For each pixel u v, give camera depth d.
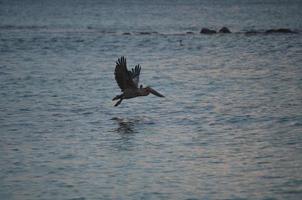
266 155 19.72
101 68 41.94
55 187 17.11
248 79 36.00
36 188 17.03
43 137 22.45
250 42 57.31
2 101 29.62
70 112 26.88
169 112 26.61
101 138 22.20
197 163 19.03
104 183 17.38
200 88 33.06
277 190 16.58
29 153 20.34
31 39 64.88
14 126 24.22
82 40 63.38
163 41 61.00
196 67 41.78
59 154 20.20
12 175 18.11
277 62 43.47
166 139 21.94
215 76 37.44
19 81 36.03
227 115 25.77
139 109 27.34
